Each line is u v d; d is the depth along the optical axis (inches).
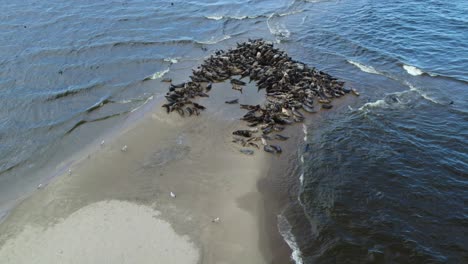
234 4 2171.5
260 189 834.2
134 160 926.4
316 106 1135.0
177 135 1019.3
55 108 1173.7
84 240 703.1
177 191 825.5
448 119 1064.8
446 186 831.1
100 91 1263.5
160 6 2119.8
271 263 668.1
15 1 2164.1
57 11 2005.4
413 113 1096.8
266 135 1006.4
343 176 864.9
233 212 772.6
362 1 2101.4
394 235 714.2
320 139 993.5
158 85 1296.8
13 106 1176.2
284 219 758.5
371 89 1229.7
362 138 992.2
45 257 673.0
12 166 943.0
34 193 835.4
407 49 1491.1
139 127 1054.4
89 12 1995.6
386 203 788.0
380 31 1672.0
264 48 1430.9
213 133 1023.0
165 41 1641.2
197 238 708.7
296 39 1651.1
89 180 862.5
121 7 2086.6
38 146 1013.8
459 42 1525.6
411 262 665.6
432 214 762.2
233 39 1680.6
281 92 1179.3
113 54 1521.9
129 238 705.6
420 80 1275.8
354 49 1519.4
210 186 840.9
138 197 807.7
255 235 721.0
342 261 669.3
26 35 1691.7
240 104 1147.3
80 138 1044.5
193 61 1470.2
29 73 1363.2
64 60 1465.3
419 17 1801.2
